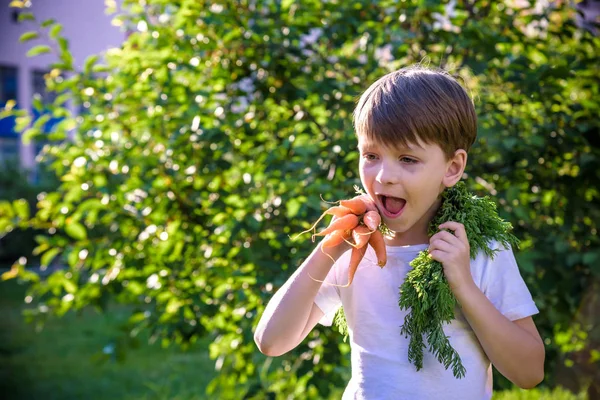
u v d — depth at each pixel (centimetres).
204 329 315
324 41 324
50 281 333
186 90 316
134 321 332
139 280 319
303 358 309
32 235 1086
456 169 154
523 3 377
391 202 150
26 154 1284
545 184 316
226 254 306
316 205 277
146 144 320
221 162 312
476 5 331
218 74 327
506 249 155
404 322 150
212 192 314
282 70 327
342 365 323
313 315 168
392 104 145
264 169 307
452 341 151
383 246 151
